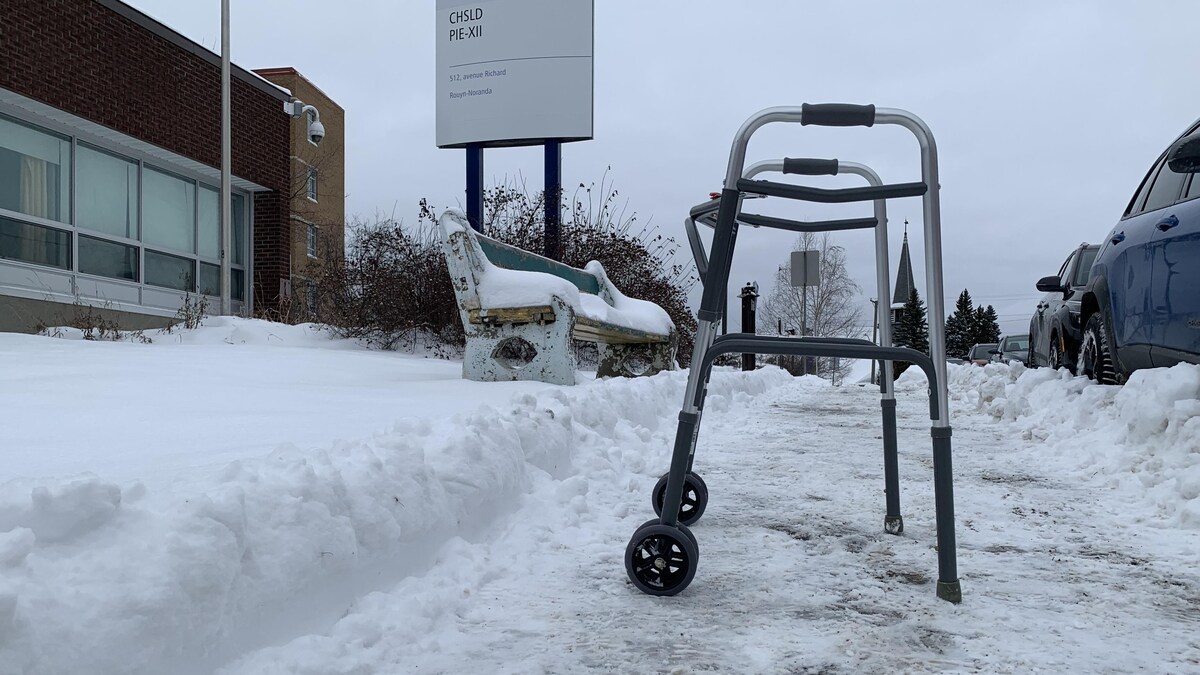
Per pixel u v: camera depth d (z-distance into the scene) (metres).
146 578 1.54
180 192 14.55
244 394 4.67
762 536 3.01
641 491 3.70
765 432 6.02
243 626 1.76
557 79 13.32
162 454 2.70
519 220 12.48
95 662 1.41
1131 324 5.09
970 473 4.29
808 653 1.96
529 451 3.43
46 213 11.83
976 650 1.98
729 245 2.49
